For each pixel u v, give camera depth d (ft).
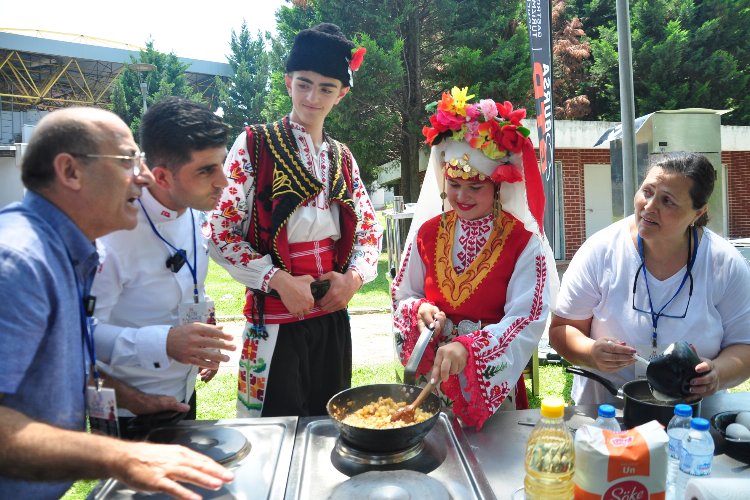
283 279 6.15
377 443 4.20
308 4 46.24
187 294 5.56
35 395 3.74
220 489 3.90
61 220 3.81
